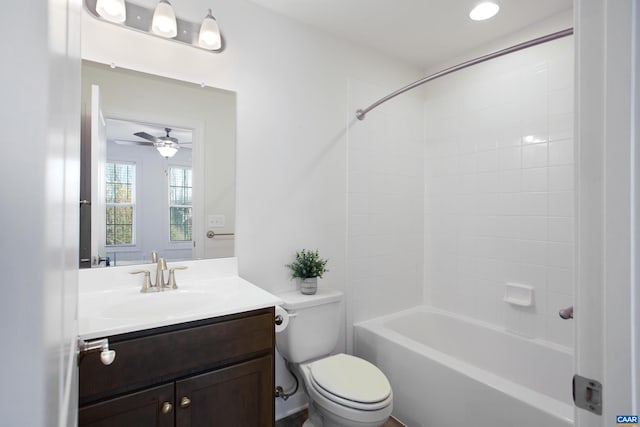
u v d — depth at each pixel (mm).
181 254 1656
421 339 2438
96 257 1460
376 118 2355
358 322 2258
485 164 2244
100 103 1458
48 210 253
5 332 234
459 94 2406
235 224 1786
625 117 501
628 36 500
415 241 2588
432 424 1678
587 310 548
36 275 243
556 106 1898
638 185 494
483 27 2047
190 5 1633
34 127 243
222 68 1730
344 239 2203
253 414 1279
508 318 2109
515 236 2082
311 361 1773
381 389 1444
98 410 979
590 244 544
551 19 1930
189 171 1675
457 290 2416
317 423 1729
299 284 1981
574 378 565
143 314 1350
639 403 489
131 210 1543
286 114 1939
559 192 1888
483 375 1517
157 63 1563
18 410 238
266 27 1862
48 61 252
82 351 686
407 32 2113
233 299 1351
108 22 1451
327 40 2109
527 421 1315
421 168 2621
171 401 1100
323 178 2098
